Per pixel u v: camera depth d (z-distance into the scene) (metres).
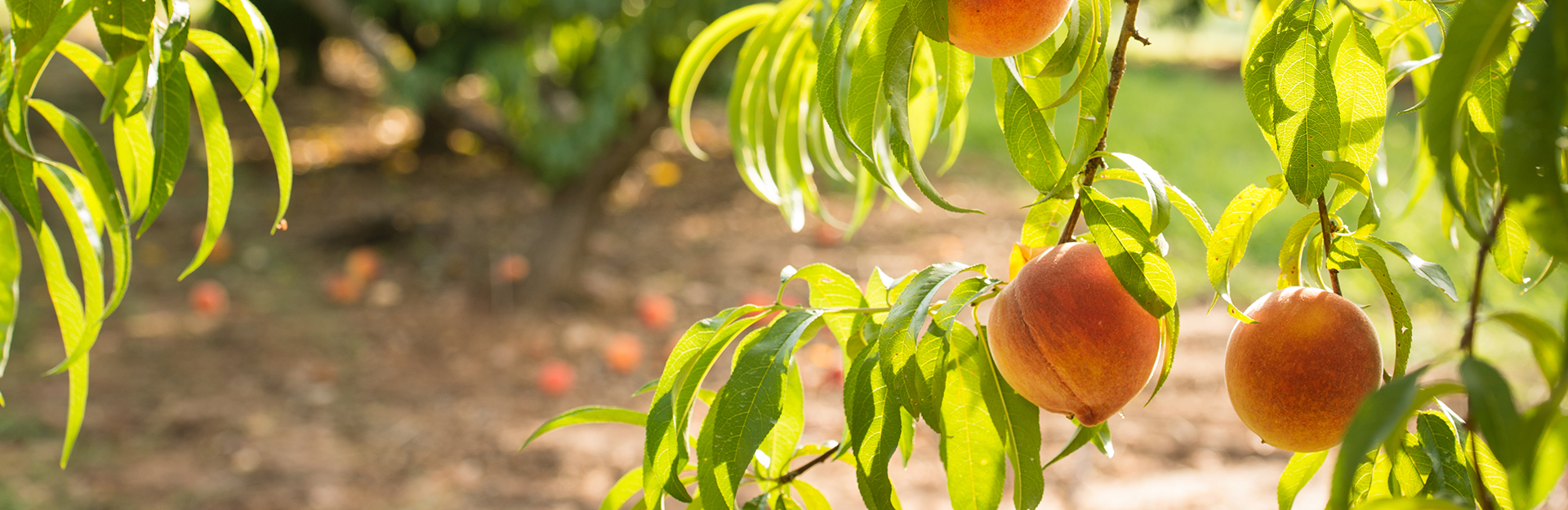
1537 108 0.86
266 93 1.17
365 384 5.02
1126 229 1.02
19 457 4.04
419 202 7.88
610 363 5.39
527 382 5.17
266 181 8.24
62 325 1.27
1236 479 3.95
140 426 4.40
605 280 6.61
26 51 1.06
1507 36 0.85
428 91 6.57
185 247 6.78
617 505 1.20
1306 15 1.04
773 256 7.05
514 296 6.21
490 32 6.61
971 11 1.00
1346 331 1.02
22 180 1.12
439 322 5.88
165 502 3.82
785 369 1.06
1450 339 5.05
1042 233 1.11
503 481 4.15
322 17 6.68
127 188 1.21
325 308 5.98
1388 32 1.16
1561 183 0.85
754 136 1.43
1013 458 1.09
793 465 4.18
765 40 1.40
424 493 4.02
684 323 6.01
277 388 4.90
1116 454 4.28
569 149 6.04
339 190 8.08
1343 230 1.07
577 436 4.55
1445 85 0.85
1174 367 5.04
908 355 1.04
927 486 3.98
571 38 6.18
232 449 4.27
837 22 1.02
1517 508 0.92
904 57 1.03
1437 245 6.20
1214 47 18.78
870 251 7.08
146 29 1.05
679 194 8.32
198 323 5.59
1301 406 1.01
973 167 8.83
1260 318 1.04
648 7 5.58
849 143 1.01
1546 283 5.53
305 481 4.04
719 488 1.07
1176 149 9.34
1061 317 1.02
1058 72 1.04
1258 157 9.04
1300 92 1.03
